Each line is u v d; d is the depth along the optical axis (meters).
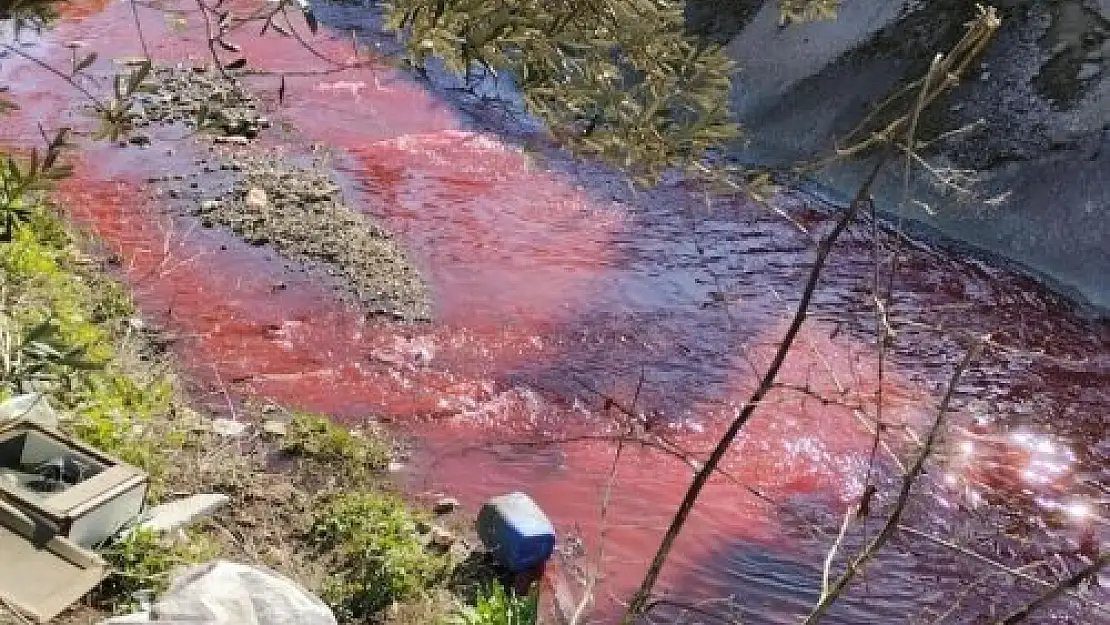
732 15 19.22
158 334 10.16
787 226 14.61
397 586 7.08
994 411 10.98
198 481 7.76
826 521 9.02
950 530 8.85
